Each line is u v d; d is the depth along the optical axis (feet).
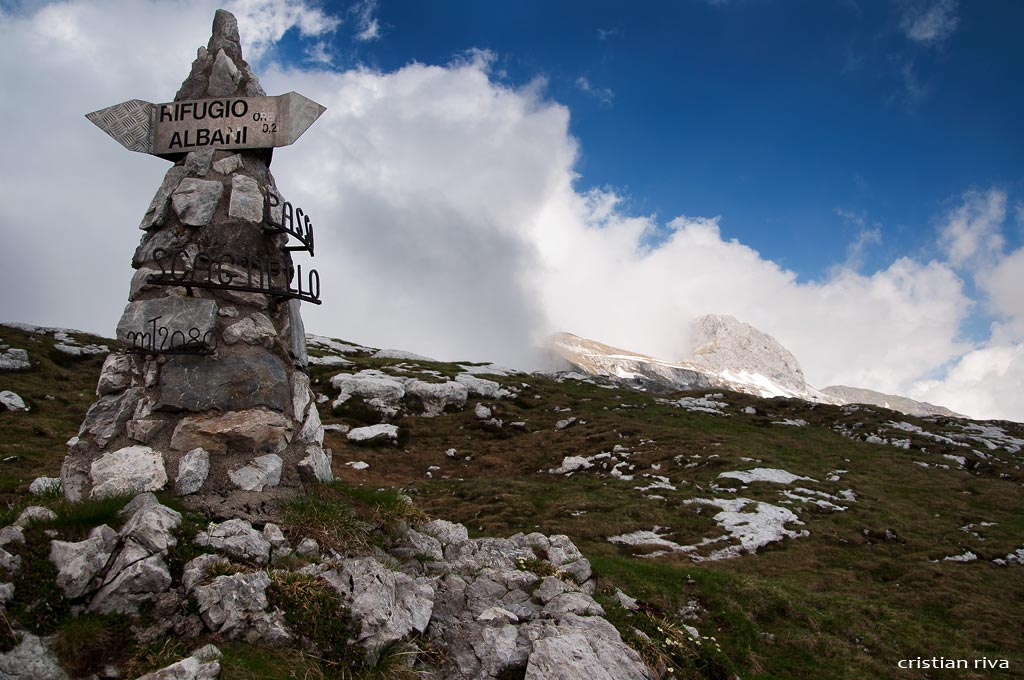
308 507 33.45
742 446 161.07
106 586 25.52
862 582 85.71
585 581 40.93
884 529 108.58
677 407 216.95
